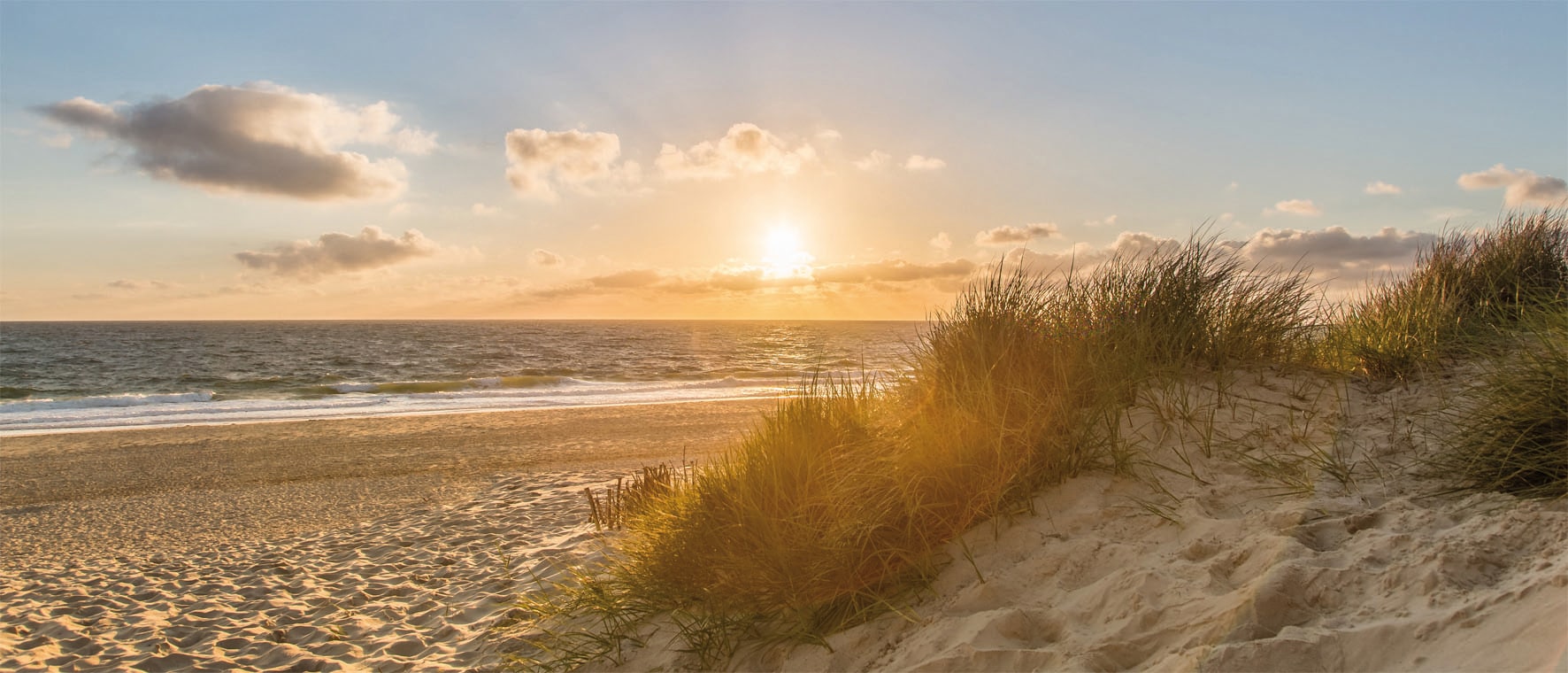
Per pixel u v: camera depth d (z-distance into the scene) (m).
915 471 3.55
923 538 3.40
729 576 3.63
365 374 41.00
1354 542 2.73
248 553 7.58
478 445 14.26
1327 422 3.81
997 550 3.34
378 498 10.16
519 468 12.03
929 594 3.23
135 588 6.44
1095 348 4.38
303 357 54.69
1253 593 2.42
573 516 8.06
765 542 3.58
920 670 2.67
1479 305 4.60
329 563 6.97
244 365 47.62
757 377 33.94
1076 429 3.87
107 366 46.94
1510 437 3.02
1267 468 3.49
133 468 12.44
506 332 113.88
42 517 9.49
